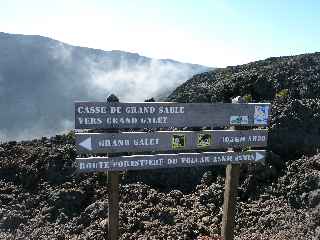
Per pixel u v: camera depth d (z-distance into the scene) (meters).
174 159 9.42
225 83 20.95
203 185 13.96
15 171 15.12
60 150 15.60
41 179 14.62
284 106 16.14
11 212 12.88
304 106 15.77
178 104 9.27
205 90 21.39
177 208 12.84
